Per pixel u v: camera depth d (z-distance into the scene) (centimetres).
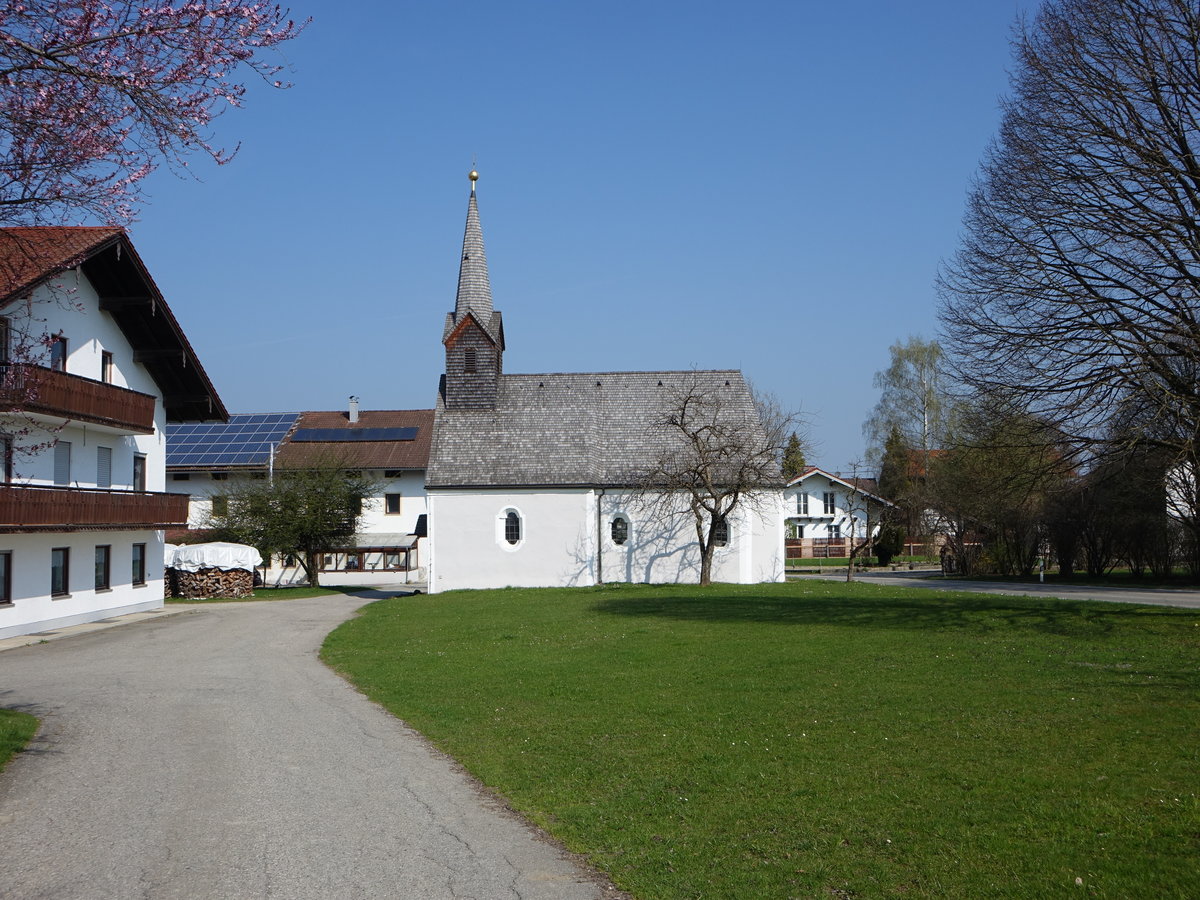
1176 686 1436
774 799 955
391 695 1655
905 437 6925
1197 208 2125
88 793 1041
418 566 6400
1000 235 2378
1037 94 2314
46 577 3059
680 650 2048
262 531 5122
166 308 3416
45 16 924
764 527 4175
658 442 4384
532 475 4238
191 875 780
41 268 1142
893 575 5456
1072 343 2216
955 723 1244
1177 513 4178
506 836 883
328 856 827
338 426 7169
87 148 994
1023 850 782
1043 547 5134
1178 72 2145
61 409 2884
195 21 940
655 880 758
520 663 1966
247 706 1582
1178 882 705
